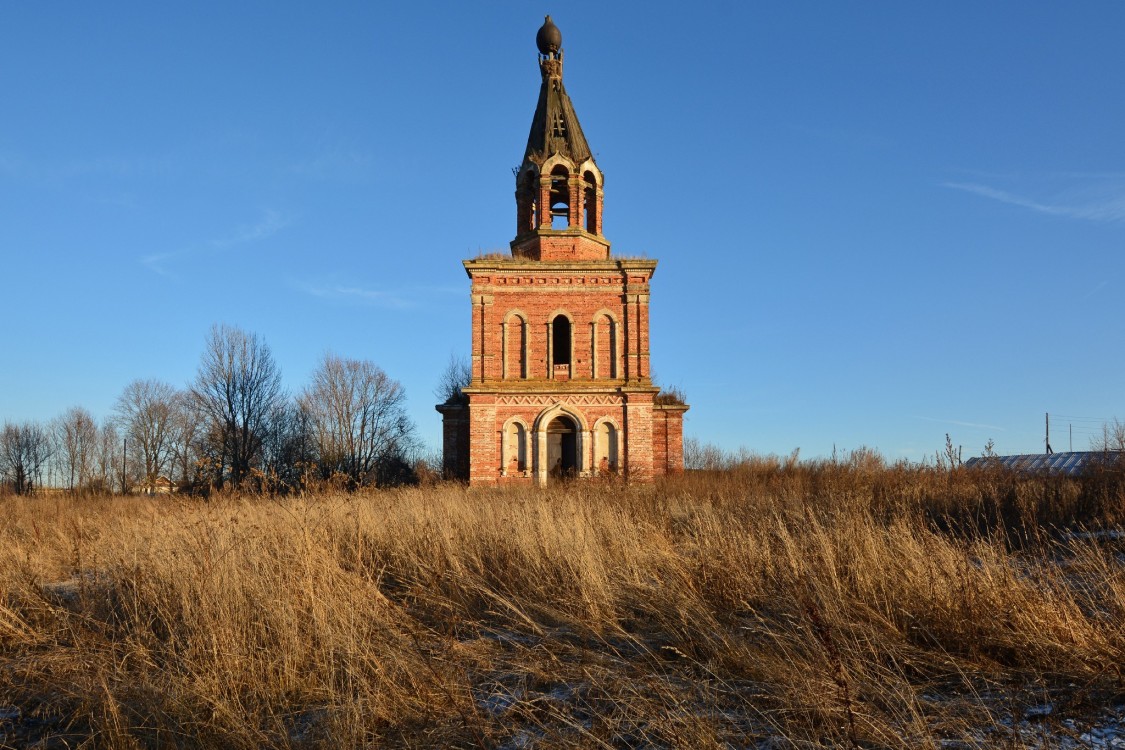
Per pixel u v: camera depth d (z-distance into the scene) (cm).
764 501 1908
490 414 3653
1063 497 1650
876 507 1655
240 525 1313
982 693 627
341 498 1697
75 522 1706
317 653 721
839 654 642
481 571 1091
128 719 624
